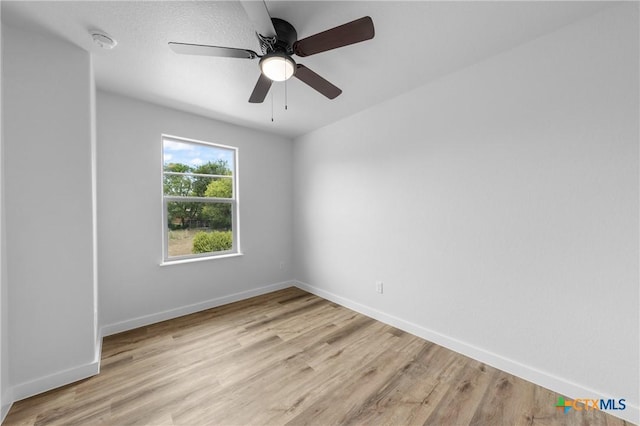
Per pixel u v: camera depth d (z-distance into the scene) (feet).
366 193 8.97
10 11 4.52
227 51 4.68
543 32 5.17
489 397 5.06
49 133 5.18
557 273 5.16
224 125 10.06
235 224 10.66
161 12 4.63
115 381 5.52
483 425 4.44
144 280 8.26
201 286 9.52
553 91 5.15
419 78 6.94
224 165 10.40
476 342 6.33
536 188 5.39
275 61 4.72
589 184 4.80
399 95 7.86
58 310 5.30
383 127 8.36
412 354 6.57
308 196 11.51
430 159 7.14
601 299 4.70
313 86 5.84
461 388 5.32
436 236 7.06
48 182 5.17
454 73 6.63
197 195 9.70
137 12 4.63
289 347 6.93
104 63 6.17
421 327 7.44
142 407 4.83
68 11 4.57
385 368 6.00
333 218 10.31
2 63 4.73
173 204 9.11
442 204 6.92
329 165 10.42
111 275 7.68
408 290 7.77
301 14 4.69
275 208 11.76
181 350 6.77
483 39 5.39
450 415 4.65
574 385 4.97
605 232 4.65
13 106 4.84
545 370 5.32
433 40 5.43
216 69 6.46
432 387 5.36
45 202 5.14
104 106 7.54
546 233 5.28
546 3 4.45
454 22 4.90
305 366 6.09
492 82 5.97
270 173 11.56
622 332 4.51
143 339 7.32
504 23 4.93
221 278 10.05
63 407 4.78
